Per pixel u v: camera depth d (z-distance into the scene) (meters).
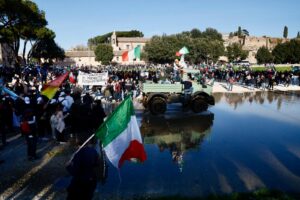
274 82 32.12
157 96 16.56
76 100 13.41
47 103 12.48
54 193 7.38
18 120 12.97
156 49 78.88
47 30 49.97
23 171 8.71
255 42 128.62
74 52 105.06
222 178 8.33
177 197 7.05
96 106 11.60
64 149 10.68
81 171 5.36
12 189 7.57
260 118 16.48
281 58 95.69
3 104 12.26
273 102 22.36
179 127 14.20
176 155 10.23
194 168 9.06
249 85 33.50
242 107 20.03
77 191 5.34
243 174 8.63
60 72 37.09
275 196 7.19
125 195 7.28
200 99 16.98
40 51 62.28
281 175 8.59
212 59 82.00
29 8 38.69
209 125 14.68
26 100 12.89
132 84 22.61
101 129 6.04
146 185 7.83
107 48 89.44
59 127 11.26
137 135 6.15
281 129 14.09
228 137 12.60
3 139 11.02
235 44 99.38
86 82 18.19
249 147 11.27
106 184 7.86
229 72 37.31
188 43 80.19
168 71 23.69
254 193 7.30
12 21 39.03
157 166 9.17
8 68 35.50
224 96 25.36
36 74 33.75
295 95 26.22
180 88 16.88
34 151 9.60
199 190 7.56
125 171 8.73
